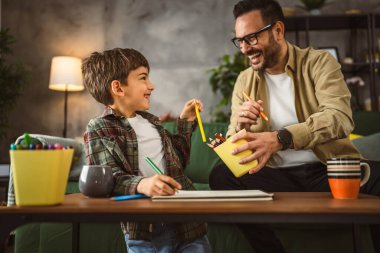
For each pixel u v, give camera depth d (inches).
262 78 59.9
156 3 155.0
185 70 151.7
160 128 46.1
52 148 27.2
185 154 46.9
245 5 55.2
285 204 26.1
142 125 45.1
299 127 44.4
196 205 25.5
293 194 36.6
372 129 91.6
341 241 53.0
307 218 23.7
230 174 54.5
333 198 32.0
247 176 54.3
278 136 42.6
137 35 154.6
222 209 23.8
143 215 24.4
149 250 39.0
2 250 25.5
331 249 52.9
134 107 44.6
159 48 153.5
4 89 125.9
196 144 85.6
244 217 23.9
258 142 41.6
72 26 155.6
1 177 98.0
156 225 39.0
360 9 148.3
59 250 59.3
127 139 40.6
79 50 154.6
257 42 54.7
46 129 151.8
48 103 152.6
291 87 58.3
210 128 86.8
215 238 56.3
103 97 44.7
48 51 154.7
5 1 156.6
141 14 155.1
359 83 134.6
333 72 53.9
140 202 28.4
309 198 32.0
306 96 56.4
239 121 48.2
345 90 52.3
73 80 136.6
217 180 55.0
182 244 39.4
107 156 38.0
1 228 25.4
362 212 23.5
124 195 33.9
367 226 49.9
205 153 84.6
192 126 47.8
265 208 23.7
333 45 147.2
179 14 154.1
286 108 58.2
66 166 27.8
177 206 24.7
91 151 38.5
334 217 23.7
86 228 59.0
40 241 59.7
